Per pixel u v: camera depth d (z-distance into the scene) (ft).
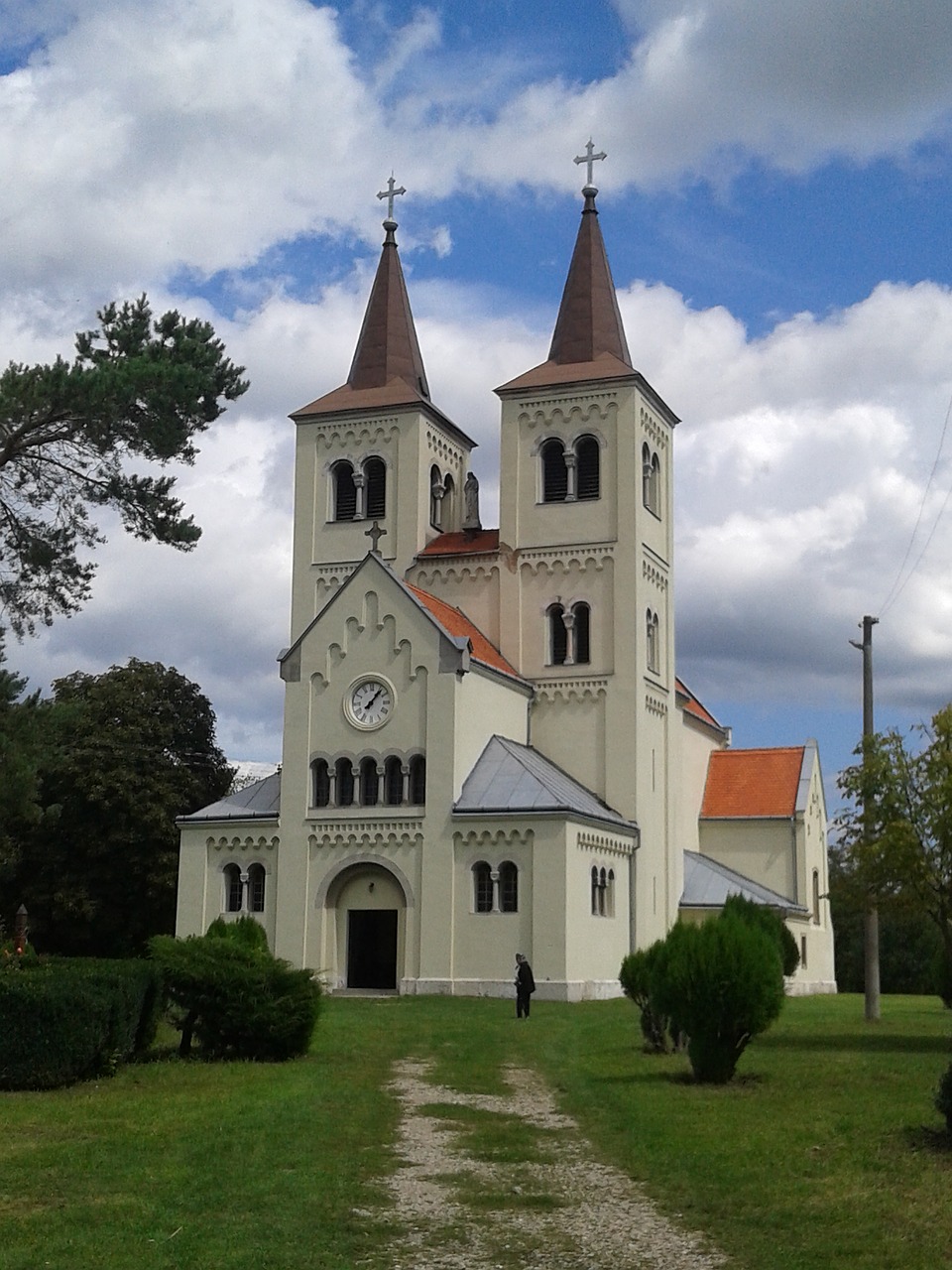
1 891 270.05
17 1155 66.64
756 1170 63.87
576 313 248.93
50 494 139.23
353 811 212.23
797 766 286.46
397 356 258.78
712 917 97.30
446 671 210.59
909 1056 113.19
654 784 238.07
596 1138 74.38
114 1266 48.01
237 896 219.61
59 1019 90.89
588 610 235.81
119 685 275.80
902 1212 55.72
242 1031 107.65
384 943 214.69
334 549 250.57
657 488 250.98
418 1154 69.46
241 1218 54.60
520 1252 51.44
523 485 241.96
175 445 134.51
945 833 125.70
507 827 202.80
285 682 220.02
